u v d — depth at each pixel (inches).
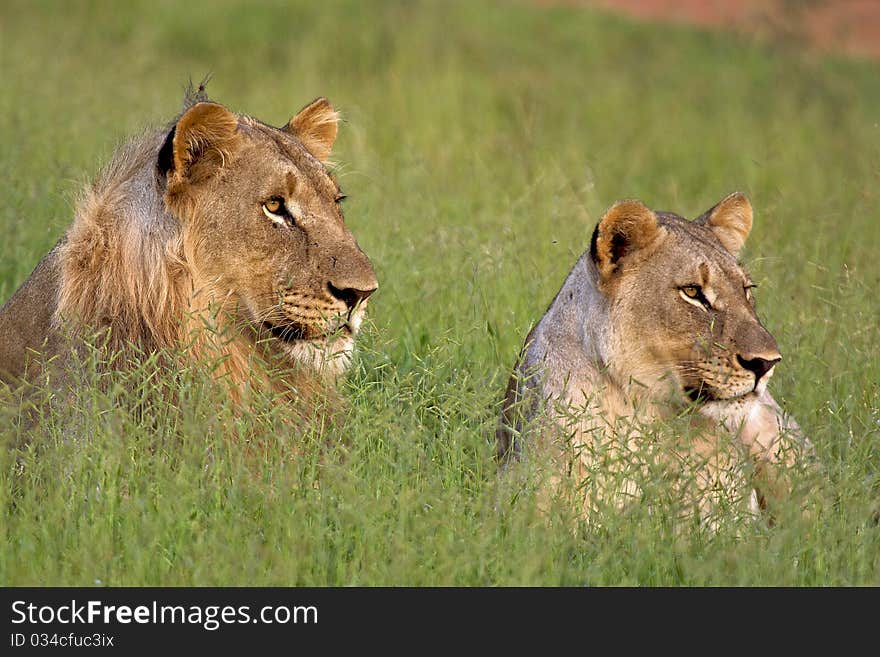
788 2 1608.0
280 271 387.5
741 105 1205.1
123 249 394.9
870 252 592.4
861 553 354.0
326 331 386.6
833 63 1489.9
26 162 654.5
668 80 1337.4
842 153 939.3
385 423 377.4
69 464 363.3
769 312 524.7
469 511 358.3
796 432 416.8
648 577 347.9
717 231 442.6
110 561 330.0
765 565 343.0
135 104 833.5
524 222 612.1
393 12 1523.1
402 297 538.6
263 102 978.7
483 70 1293.1
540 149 877.8
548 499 378.0
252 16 1459.2
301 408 401.1
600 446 374.9
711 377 395.2
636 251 408.8
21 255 554.3
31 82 880.9
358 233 599.2
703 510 382.0
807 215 666.8
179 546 334.6
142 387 369.7
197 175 390.3
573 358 419.5
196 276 391.9
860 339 497.7
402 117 1003.3
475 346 497.7
